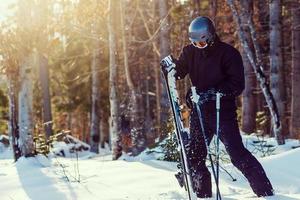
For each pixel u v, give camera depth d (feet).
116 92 39.63
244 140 37.73
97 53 68.64
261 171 15.83
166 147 29.76
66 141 61.11
